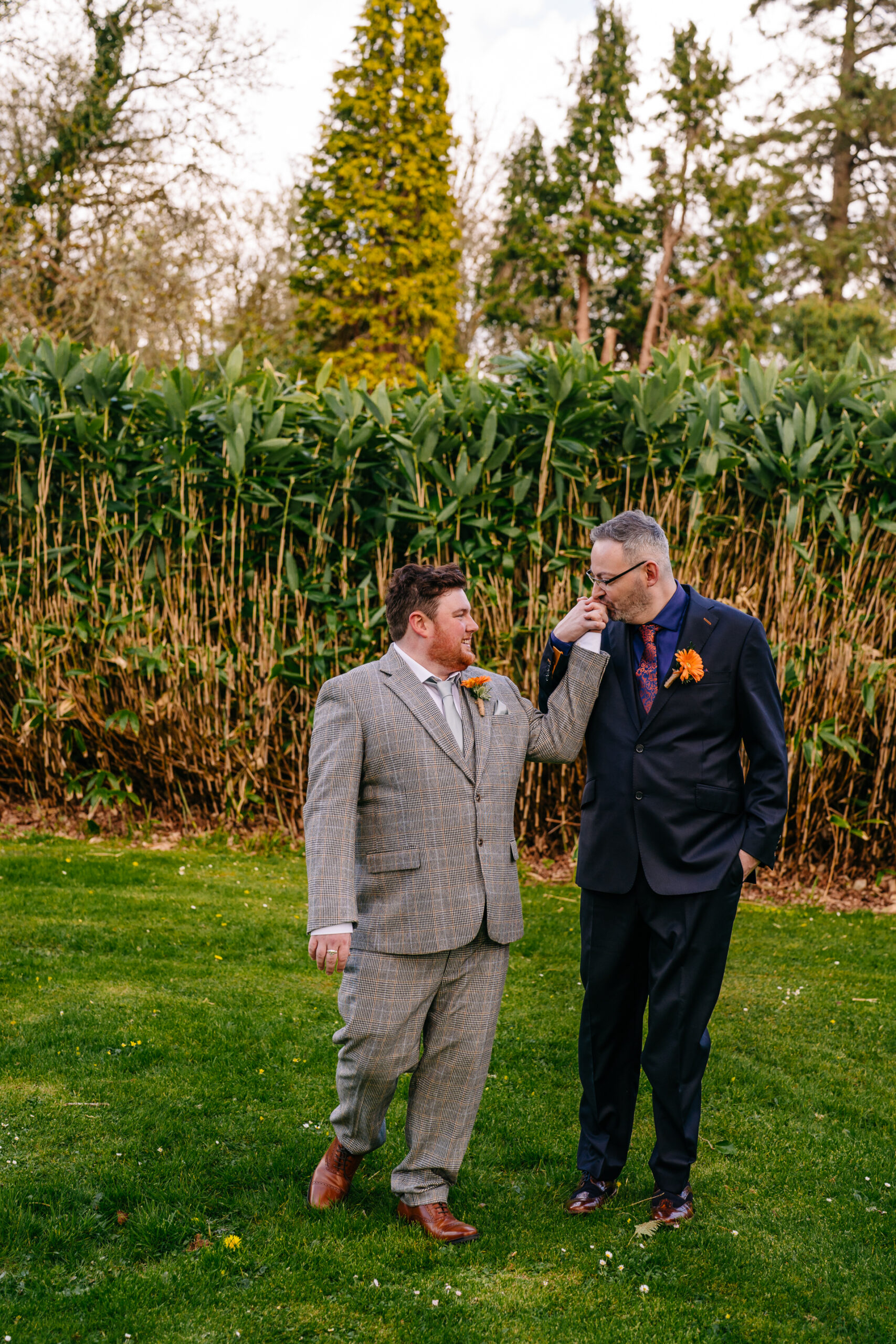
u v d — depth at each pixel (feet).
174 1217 8.50
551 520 20.16
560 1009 13.51
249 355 55.11
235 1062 11.35
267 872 18.86
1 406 20.54
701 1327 7.47
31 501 20.58
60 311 49.03
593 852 9.04
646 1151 10.14
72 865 18.34
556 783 20.02
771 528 19.81
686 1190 8.99
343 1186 8.89
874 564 19.22
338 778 8.27
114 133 54.39
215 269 56.39
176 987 13.38
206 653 20.44
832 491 18.85
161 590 20.61
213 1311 7.43
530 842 20.45
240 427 19.58
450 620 8.57
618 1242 8.53
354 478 20.27
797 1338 7.39
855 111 71.77
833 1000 13.94
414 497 19.92
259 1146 9.68
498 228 73.82
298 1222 8.53
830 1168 9.86
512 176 72.69
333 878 8.05
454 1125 8.57
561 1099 11.09
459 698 8.78
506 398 19.85
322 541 20.43
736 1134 10.46
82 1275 7.83
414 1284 7.84
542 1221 8.79
